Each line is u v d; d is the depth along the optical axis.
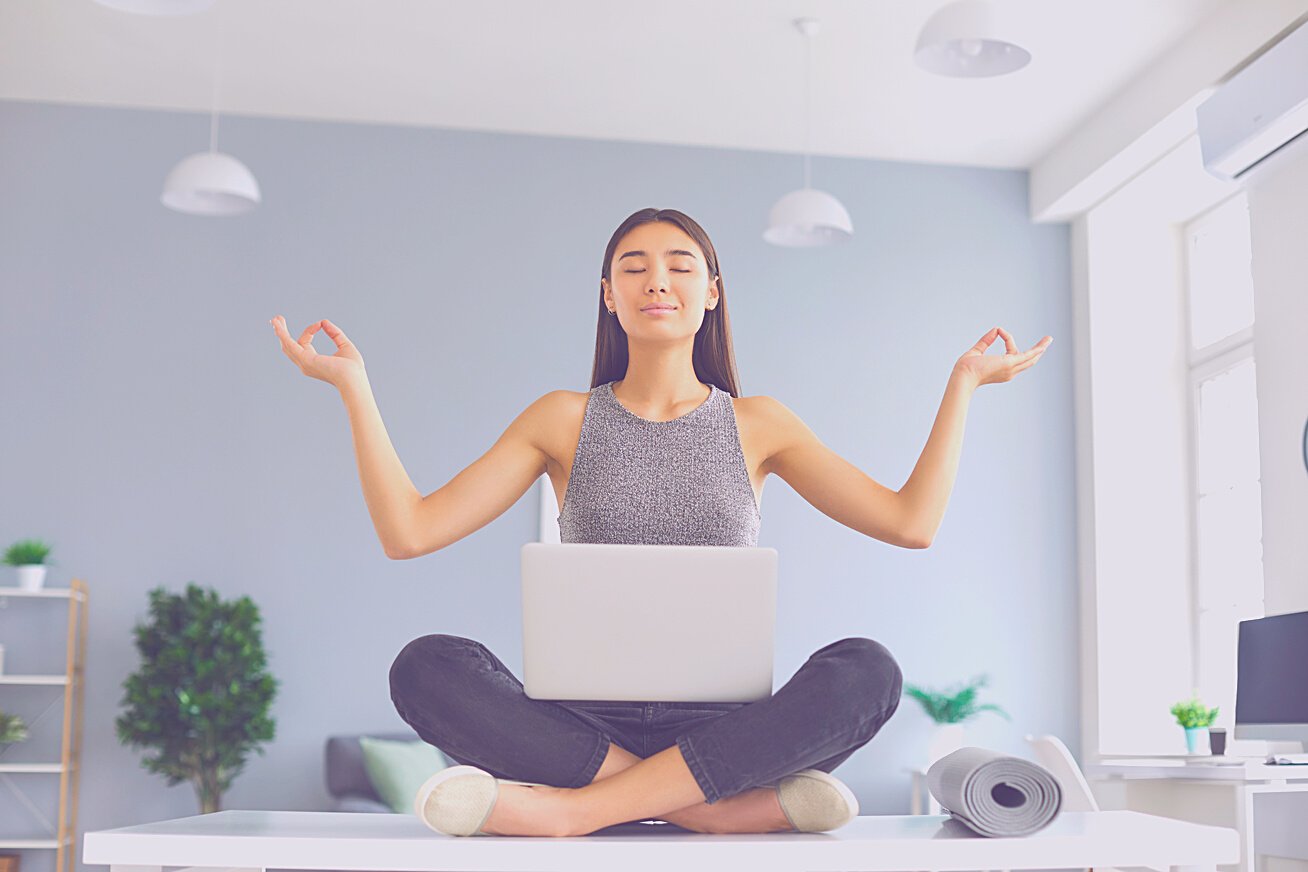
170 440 5.79
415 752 5.31
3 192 5.84
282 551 5.76
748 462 1.79
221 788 5.23
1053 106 5.70
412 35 5.18
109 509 5.71
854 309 6.19
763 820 1.59
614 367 1.90
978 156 6.26
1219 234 5.97
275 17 5.05
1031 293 6.30
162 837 1.44
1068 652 6.07
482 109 5.88
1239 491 5.71
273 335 5.89
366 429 1.71
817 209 5.12
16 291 5.80
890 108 5.76
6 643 5.59
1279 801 4.14
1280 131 4.44
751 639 1.58
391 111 5.93
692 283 1.79
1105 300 6.15
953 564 6.07
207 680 5.23
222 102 5.86
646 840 1.46
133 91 5.77
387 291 5.96
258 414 5.84
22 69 5.55
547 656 1.57
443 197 6.05
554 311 6.03
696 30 5.09
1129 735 5.88
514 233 6.06
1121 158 5.59
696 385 1.83
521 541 5.85
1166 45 5.13
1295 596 4.61
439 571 5.81
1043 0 4.80
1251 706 4.13
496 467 1.77
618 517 1.72
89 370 5.79
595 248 6.09
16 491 5.68
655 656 1.57
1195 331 6.09
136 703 5.21
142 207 5.90
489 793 1.50
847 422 6.10
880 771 5.88
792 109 5.80
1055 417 6.22
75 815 5.50
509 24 5.07
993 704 5.99
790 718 1.56
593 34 5.14
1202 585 5.93
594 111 5.87
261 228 5.95
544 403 1.80
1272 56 4.35
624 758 1.59
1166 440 6.07
